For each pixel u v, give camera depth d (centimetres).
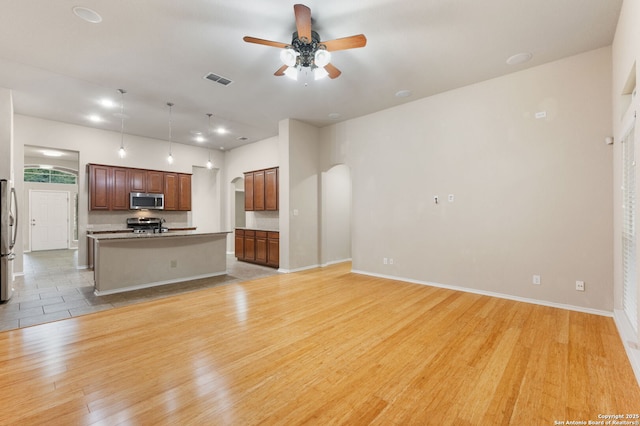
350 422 158
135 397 179
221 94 436
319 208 611
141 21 268
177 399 178
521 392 183
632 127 240
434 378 199
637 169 204
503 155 380
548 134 348
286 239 560
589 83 324
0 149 380
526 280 365
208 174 866
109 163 629
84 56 328
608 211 314
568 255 337
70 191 930
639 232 203
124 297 395
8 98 388
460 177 417
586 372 204
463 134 413
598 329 277
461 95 414
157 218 709
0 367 214
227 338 265
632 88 257
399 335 270
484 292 398
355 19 268
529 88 361
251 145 748
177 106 484
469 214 410
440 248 440
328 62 273
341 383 195
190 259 504
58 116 536
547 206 350
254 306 356
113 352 238
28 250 855
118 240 413
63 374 205
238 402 175
